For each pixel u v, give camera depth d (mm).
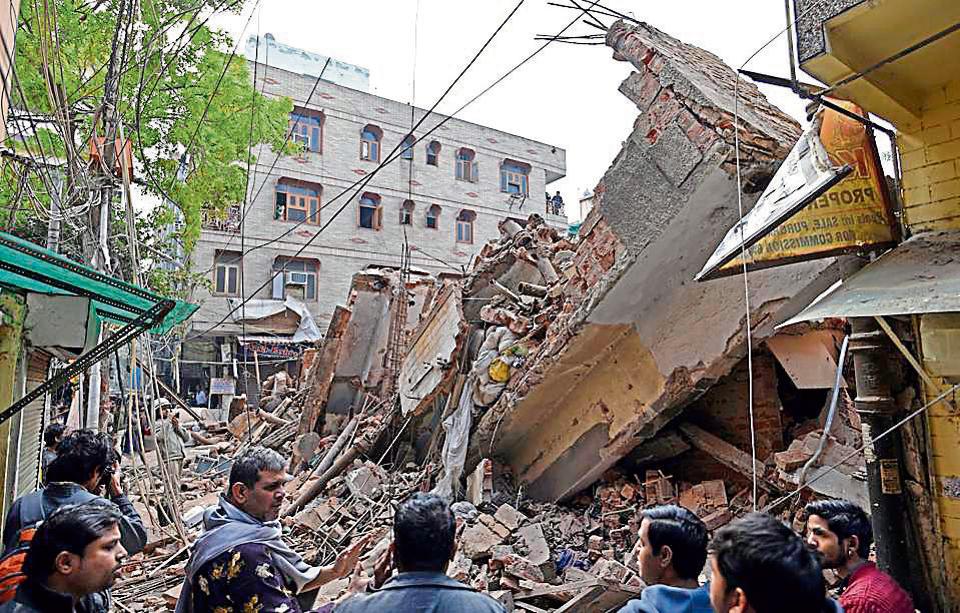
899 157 4188
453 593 2016
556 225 29891
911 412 4105
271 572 2506
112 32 8414
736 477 6996
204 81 11297
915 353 4070
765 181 5129
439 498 2240
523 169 29594
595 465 7410
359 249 24906
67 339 4406
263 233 23109
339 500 9570
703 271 4254
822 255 4105
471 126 28219
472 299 9422
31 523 3059
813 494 5734
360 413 12508
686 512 2533
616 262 5984
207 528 2760
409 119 26578
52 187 6898
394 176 25984
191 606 2525
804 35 3547
